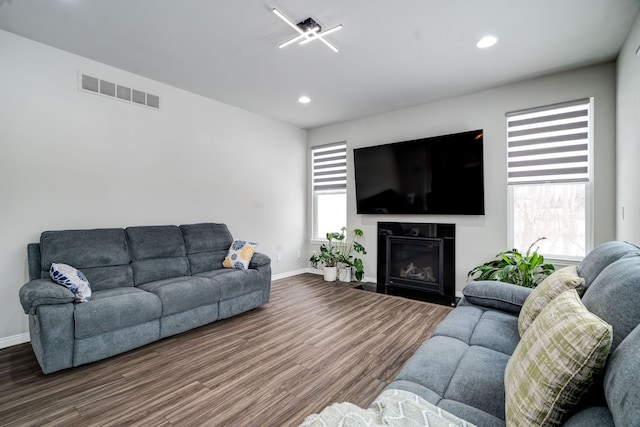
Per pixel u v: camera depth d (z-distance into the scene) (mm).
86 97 2945
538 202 3371
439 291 3996
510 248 3504
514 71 3148
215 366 2191
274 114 4617
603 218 2945
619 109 2711
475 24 2369
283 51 2797
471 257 3748
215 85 3578
